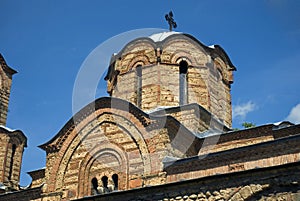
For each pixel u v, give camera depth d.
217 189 21.05
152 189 22.58
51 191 27.45
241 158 23.78
